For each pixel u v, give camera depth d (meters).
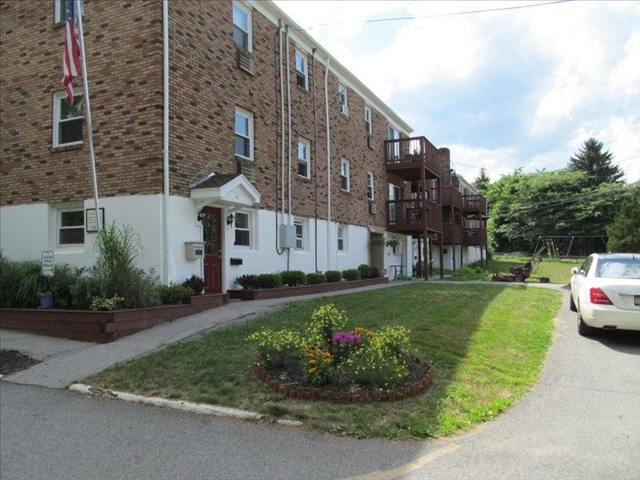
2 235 11.79
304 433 4.51
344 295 12.78
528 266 22.09
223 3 12.12
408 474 3.77
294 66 15.60
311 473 3.80
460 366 6.26
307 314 9.38
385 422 4.61
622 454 4.13
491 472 3.80
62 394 5.78
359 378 5.25
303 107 16.06
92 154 9.18
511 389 5.78
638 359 7.36
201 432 4.59
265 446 4.27
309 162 16.45
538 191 55.88
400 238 24.92
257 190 12.86
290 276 13.81
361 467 3.88
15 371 6.66
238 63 12.55
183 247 10.34
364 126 21.28
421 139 22.39
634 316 8.04
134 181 10.11
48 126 11.34
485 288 15.59
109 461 4.06
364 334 6.18
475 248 47.25
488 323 8.91
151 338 7.86
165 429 4.68
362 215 20.58
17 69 11.83
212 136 11.46
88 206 10.64
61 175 11.08
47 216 11.25
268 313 9.52
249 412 4.93
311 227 16.27
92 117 10.70
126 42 10.35
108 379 6.09
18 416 5.12
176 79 10.46
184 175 10.51
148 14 10.15
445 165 32.91
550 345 8.21
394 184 24.73
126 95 10.30
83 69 9.18
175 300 9.49
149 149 10.00
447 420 4.70
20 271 9.45
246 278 12.27
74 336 8.12
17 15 11.91
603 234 50.72
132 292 8.66
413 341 7.22
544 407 5.28
